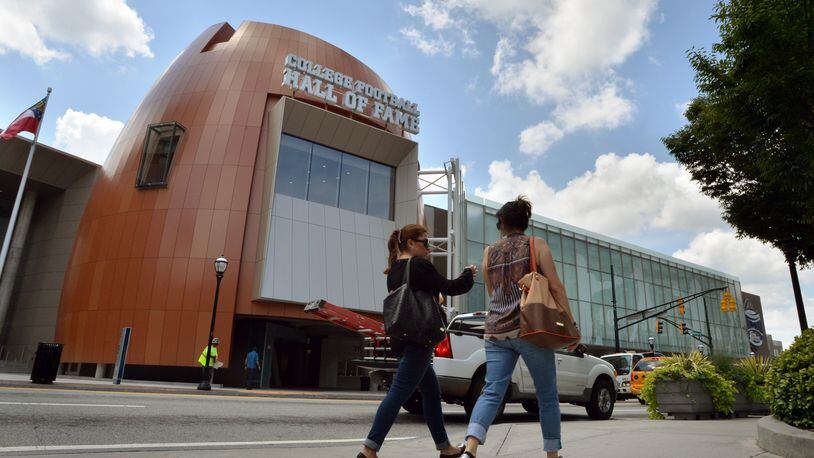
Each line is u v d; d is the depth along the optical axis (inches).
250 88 1090.1
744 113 322.3
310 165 1079.0
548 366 125.6
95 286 992.2
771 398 187.8
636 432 230.8
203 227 964.6
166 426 238.5
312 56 1189.1
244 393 629.6
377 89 1194.0
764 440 173.8
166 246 959.6
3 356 1240.2
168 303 924.0
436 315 131.3
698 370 366.0
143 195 1021.8
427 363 133.0
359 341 1264.8
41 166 1266.0
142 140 1088.2
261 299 928.9
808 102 287.7
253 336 994.1
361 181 1144.8
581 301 1513.3
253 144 1033.5
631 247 1769.2
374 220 1128.8
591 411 389.1
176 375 987.3
